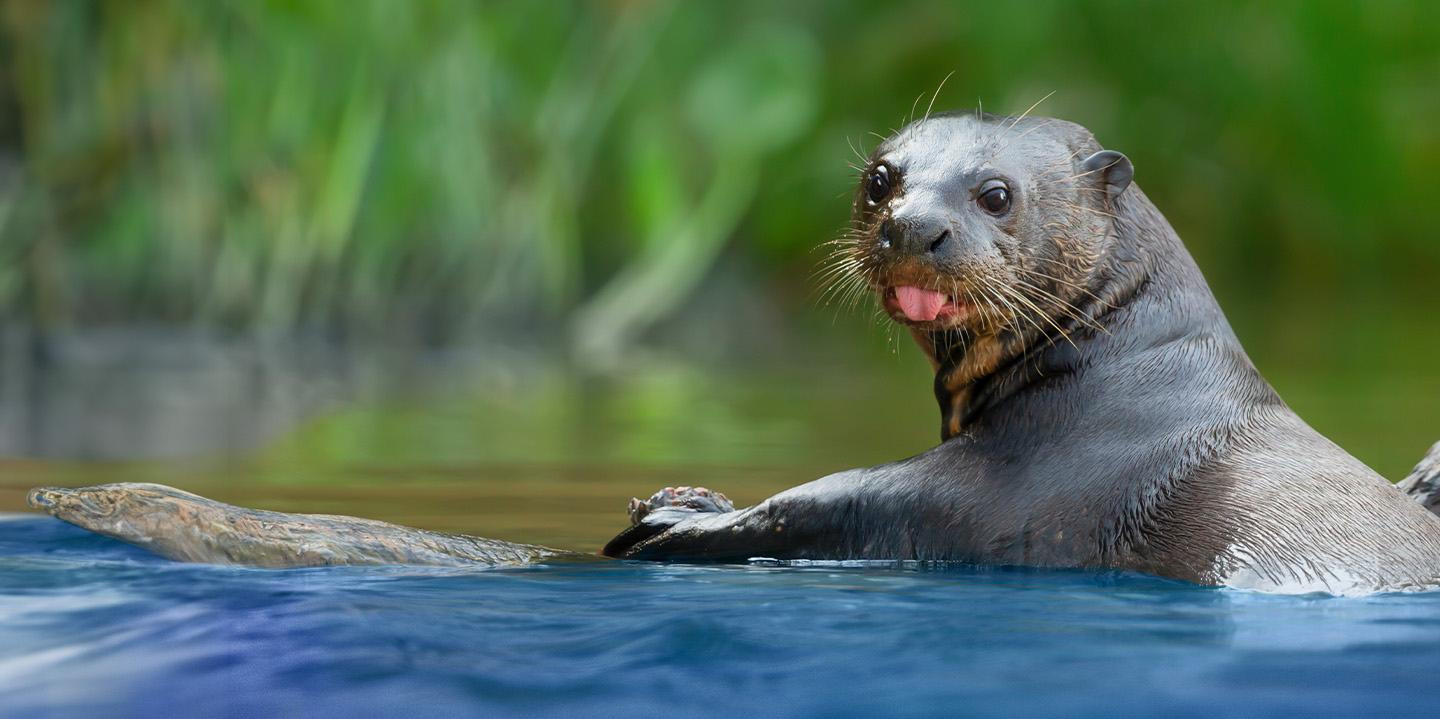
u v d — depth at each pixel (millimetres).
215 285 45594
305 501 19688
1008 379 16453
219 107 44906
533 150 50719
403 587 12750
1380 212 74312
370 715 9023
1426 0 74000
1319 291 70062
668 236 54469
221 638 10562
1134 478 14867
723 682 9562
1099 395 15828
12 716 9133
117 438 25719
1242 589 13070
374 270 47219
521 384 36625
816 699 9180
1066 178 16484
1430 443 24391
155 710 9195
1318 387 34000
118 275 45250
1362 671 9617
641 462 23844
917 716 8812
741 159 55500
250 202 45562
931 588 13070
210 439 25984
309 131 45562
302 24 45000
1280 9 72062
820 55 69062
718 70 56469
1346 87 72250
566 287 52438
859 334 54938
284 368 38031
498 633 10852
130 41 44062
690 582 13367
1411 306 62188
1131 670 9688
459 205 48812
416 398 33344
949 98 70312
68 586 12297
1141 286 16500
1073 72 71562
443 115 48000
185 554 13797
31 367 36656
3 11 43719
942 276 15695
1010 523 15039
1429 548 13508
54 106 44281
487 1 49562
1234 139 74062
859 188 17781
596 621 11297
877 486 15695
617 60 52625
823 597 12484
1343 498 13859
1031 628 11047
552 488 21078
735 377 39375
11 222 43969
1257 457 14641
